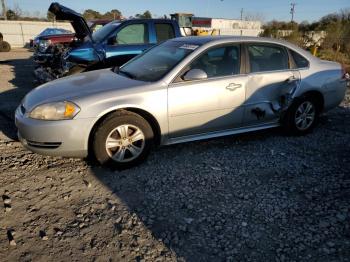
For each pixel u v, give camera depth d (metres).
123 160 3.82
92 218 2.93
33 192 3.31
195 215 3.00
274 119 4.83
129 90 3.78
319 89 5.02
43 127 3.49
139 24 7.39
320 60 5.27
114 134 3.72
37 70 8.41
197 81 4.07
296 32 27.34
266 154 4.37
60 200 3.19
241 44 4.48
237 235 2.74
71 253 2.50
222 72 4.29
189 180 3.63
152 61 4.48
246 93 4.41
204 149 4.48
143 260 2.45
